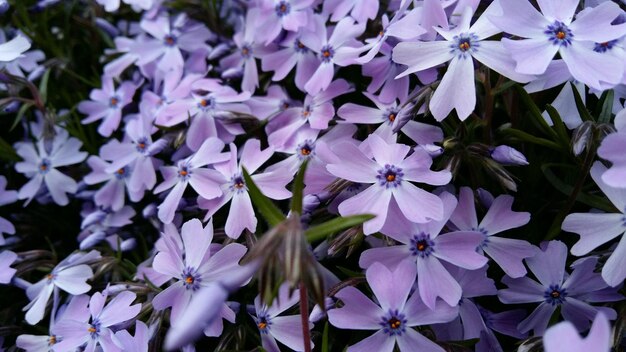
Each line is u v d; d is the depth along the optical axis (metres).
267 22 0.14
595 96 0.12
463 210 0.11
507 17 0.10
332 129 0.12
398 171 0.10
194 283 0.11
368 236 0.12
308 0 0.14
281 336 0.11
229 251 0.11
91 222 0.14
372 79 0.13
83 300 0.12
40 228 0.15
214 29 0.17
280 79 0.14
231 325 0.12
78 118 0.17
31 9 0.17
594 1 0.12
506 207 0.11
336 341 0.12
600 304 0.11
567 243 0.12
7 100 0.15
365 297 0.10
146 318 0.12
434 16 0.11
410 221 0.10
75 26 0.18
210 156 0.12
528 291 0.11
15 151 0.15
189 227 0.11
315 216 0.12
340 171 0.10
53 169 0.15
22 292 0.14
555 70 0.10
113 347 0.11
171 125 0.13
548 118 0.11
